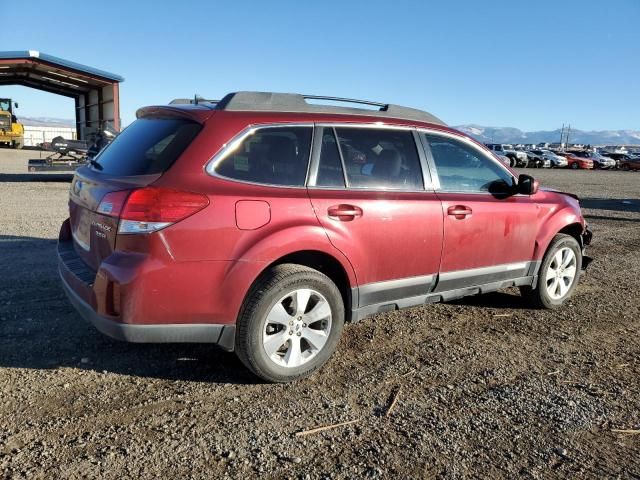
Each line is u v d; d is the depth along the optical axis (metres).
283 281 3.35
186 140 3.28
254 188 3.33
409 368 3.83
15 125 38.41
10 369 3.53
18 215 9.41
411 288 4.06
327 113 3.79
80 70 22.72
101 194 3.28
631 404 3.44
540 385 3.65
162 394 3.32
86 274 3.40
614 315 5.23
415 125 4.21
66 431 2.87
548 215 5.01
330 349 3.66
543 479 2.66
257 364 3.37
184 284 3.11
